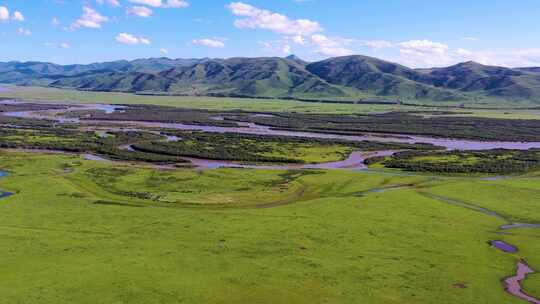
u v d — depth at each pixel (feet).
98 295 188.96
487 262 236.43
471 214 321.11
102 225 279.49
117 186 384.27
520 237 275.80
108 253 234.17
